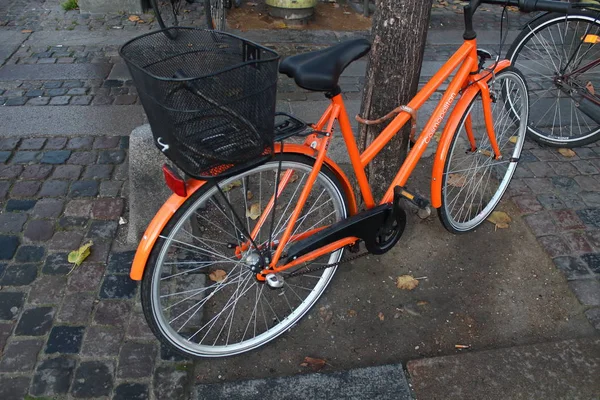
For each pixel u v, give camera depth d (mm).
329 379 2328
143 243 1976
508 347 2484
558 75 3924
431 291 2812
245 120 1676
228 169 1781
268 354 2480
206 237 3025
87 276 2752
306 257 2377
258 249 2230
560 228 3213
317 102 4430
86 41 5277
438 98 4504
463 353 2455
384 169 2939
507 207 3385
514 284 2859
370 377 2340
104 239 2977
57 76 4617
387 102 2684
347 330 2602
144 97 1649
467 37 2482
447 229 2990
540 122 4285
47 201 3221
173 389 2268
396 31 2500
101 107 4207
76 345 2414
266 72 1653
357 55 2082
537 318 2682
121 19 5809
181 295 2686
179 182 1907
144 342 2447
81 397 2215
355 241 2543
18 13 5863
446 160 2682
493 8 6652
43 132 3852
